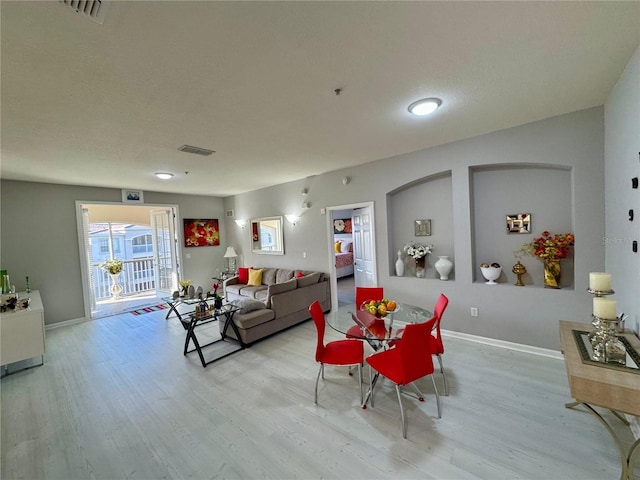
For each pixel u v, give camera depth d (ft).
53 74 5.65
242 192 22.47
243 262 23.16
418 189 13.46
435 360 10.00
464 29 4.96
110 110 7.36
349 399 8.16
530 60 6.03
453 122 9.42
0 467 6.11
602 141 8.63
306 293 15.20
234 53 5.32
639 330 6.00
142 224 26.89
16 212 14.92
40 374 10.21
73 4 3.97
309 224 17.81
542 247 10.29
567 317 9.56
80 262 16.79
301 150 11.77
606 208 8.55
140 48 5.03
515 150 10.12
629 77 6.21
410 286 13.24
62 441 6.82
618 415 6.51
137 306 20.04
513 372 9.05
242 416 7.55
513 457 5.85
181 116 7.96
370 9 4.37
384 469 5.70
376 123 9.14
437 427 6.82
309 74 6.17
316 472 5.70
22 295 13.12
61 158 11.21
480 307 11.29
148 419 7.55
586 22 4.88
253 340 12.39
